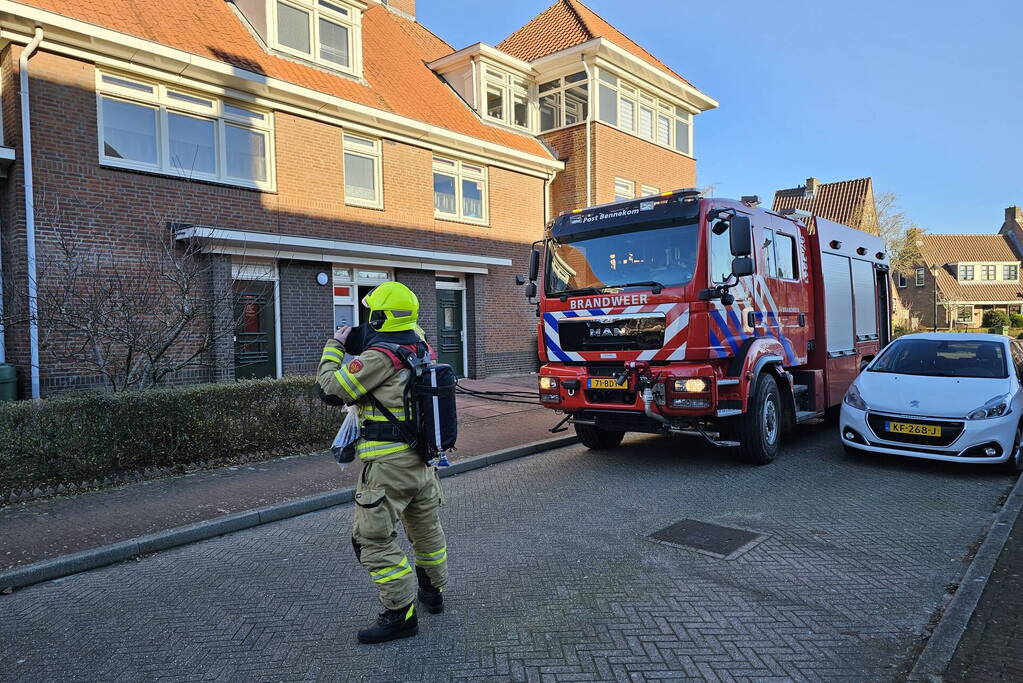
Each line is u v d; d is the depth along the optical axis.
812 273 9.02
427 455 3.59
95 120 10.02
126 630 3.80
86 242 9.91
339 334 3.79
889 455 7.85
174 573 4.68
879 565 4.48
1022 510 5.61
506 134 17.88
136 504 5.99
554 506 6.02
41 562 4.66
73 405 6.47
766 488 6.46
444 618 3.82
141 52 10.20
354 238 13.48
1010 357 7.62
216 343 10.96
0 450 5.99
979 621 3.67
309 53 13.56
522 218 17.44
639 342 7.04
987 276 50.47
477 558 4.75
